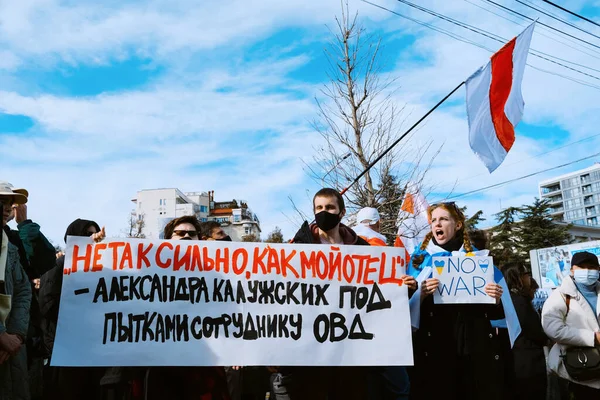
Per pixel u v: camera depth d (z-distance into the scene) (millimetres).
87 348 4055
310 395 4398
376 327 4387
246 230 101312
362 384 4410
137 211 96125
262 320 4293
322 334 4324
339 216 4617
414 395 4379
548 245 40844
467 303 4250
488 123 8578
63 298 4113
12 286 4117
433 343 4301
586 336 5016
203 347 4172
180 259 4320
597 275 5258
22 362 4141
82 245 4238
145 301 4207
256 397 6012
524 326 5535
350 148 18359
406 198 11406
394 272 4523
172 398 4297
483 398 4102
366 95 18641
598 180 177500
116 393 4777
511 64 8602
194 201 104375
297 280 4402
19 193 5180
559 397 7121
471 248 4500
